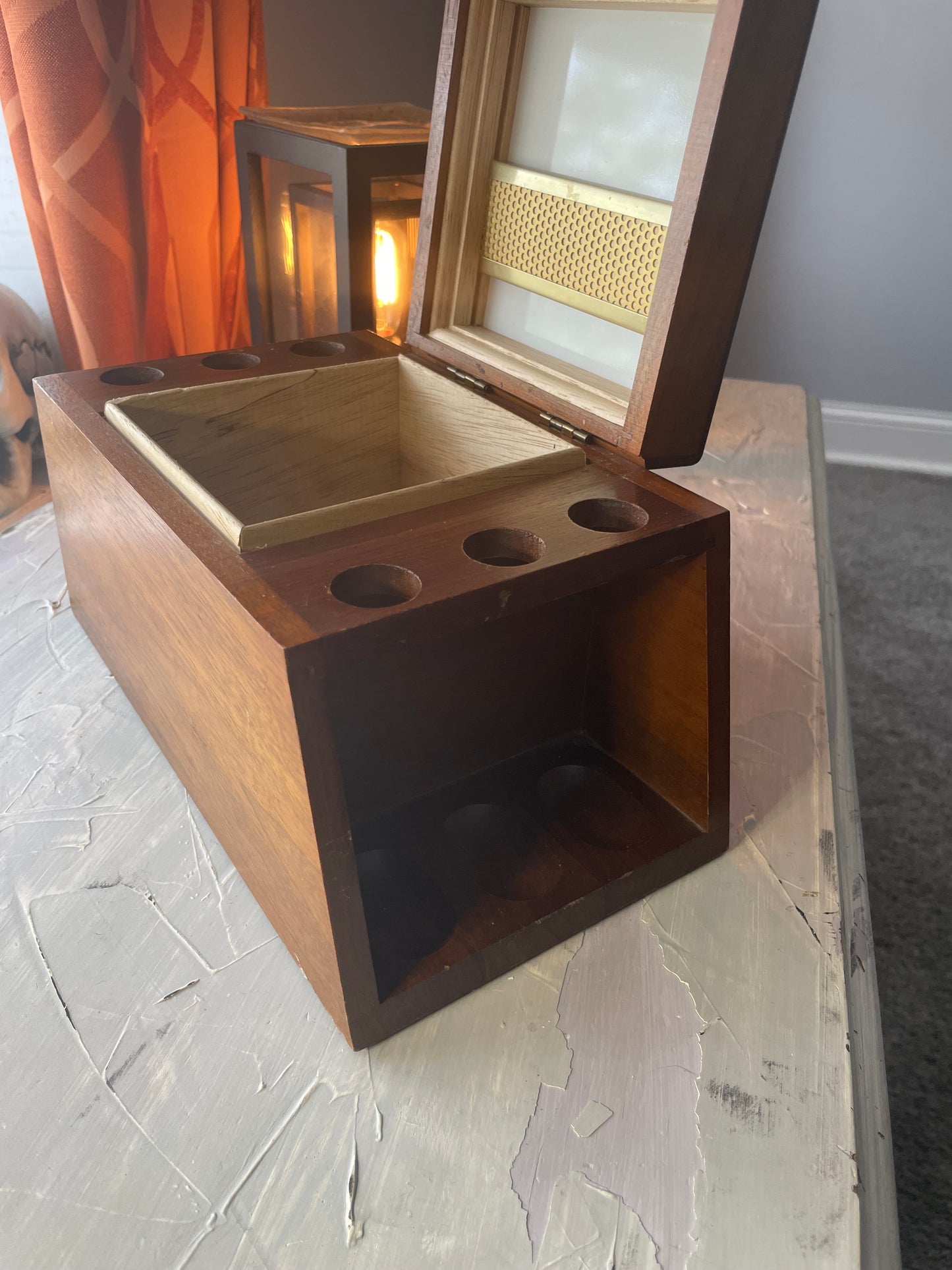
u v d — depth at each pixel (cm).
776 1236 43
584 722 70
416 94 191
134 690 71
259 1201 44
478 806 63
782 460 118
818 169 188
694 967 55
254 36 129
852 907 62
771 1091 49
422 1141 46
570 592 49
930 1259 80
